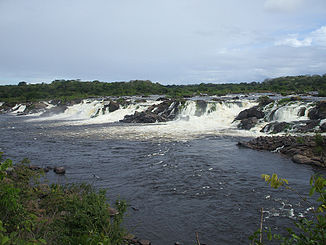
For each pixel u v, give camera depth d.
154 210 12.20
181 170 17.98
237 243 9.66
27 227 7.07
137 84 131.88
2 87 130.25
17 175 13.48
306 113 32.50
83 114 58.19
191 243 9.68
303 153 20.08
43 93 114.19
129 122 44.75
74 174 17.48
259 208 12.30
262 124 34.25
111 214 11.34
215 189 14.61
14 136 33.22
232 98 62.22
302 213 11.69
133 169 18.39
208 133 32.31
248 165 18.91
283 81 115.25
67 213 9.62
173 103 49.47
